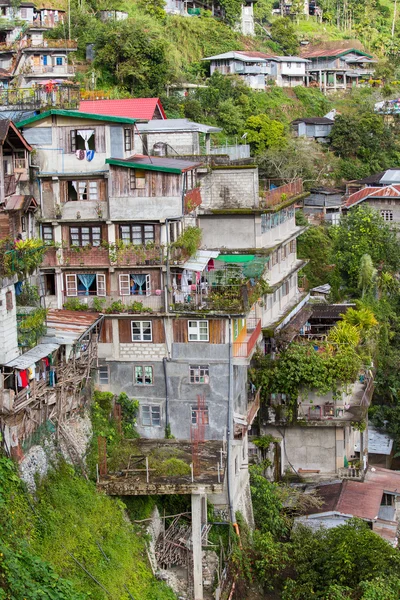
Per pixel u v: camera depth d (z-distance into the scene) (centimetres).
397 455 6562
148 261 4572
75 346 4147
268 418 5306
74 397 4162
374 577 4078
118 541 3872
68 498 3803
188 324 4566
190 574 4103
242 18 13988
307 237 8544
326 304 7369
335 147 11388
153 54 9800
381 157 11500
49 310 4516
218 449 4434
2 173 4112
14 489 3509
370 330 6650
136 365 4612
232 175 5397
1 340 3712
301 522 4888
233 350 4550
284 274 5988
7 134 4241
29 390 3706
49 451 3862
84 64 9769
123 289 4650
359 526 4622
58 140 4644
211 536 4359
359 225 8506
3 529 3328
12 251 3822
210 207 5428
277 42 14350
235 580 4259
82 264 4631
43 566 3378
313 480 5328
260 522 4825
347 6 17688
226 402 4556
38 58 9244
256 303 5188
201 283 4766
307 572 4284
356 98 13375
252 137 10188
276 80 12888
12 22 9731
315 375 5203
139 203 4606
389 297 8144
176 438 4603
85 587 3519
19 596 3153
